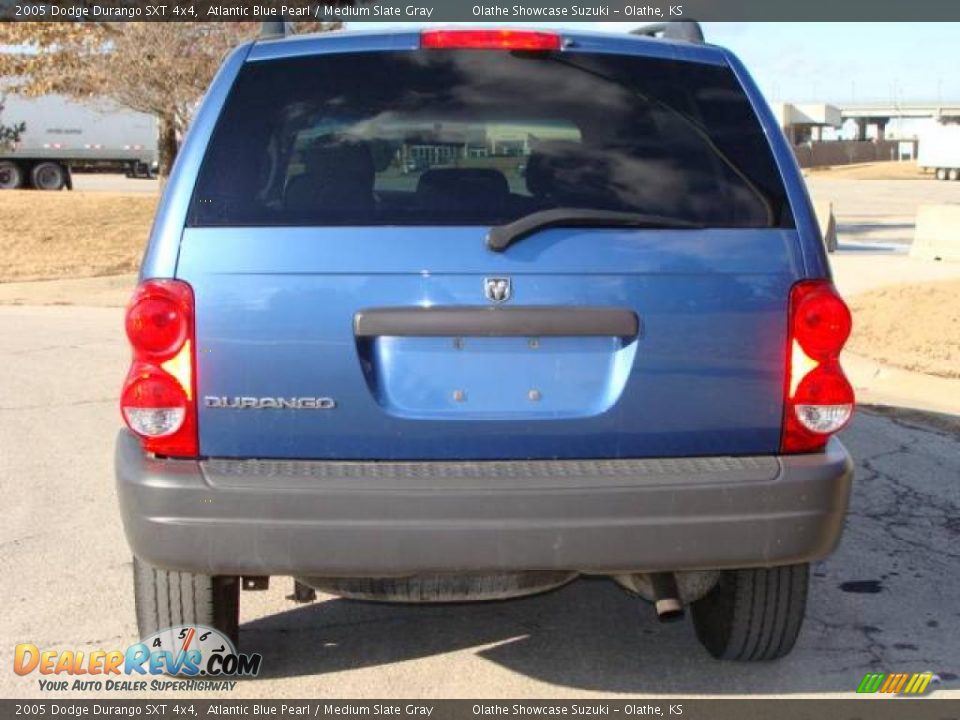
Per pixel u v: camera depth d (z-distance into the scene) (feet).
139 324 10.81
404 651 14.11
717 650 13.66
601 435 11.07
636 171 11.44
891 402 28.58
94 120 138.82
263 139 11.37
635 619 15.25
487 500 10.63
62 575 16.37
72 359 34.68
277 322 10.78
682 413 11.14
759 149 11.64
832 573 16.84
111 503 19.89
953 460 23.11
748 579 12.74
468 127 11.62
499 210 11.12
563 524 10.71
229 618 12.90
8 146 134.51
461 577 11.37
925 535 18.56
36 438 24.62
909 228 91.15
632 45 12.01
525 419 10.95
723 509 10.91
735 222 11.33
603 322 10.91
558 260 10.92
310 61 11.76
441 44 11.79
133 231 72.49
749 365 11.18
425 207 11.12
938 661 13.87
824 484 11.10
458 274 10.85
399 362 10.96
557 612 15.49
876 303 41.42
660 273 11.01
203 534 10.67
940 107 413.59
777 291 11.19
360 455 10.98
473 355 10.97
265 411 10.88
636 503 10.77
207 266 10.82
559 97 11.73
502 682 13.25
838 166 300.40
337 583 11.58
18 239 68.39
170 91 57.11
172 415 10.87
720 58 12.16
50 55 60.03
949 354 33.86
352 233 10.92
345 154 11.34
